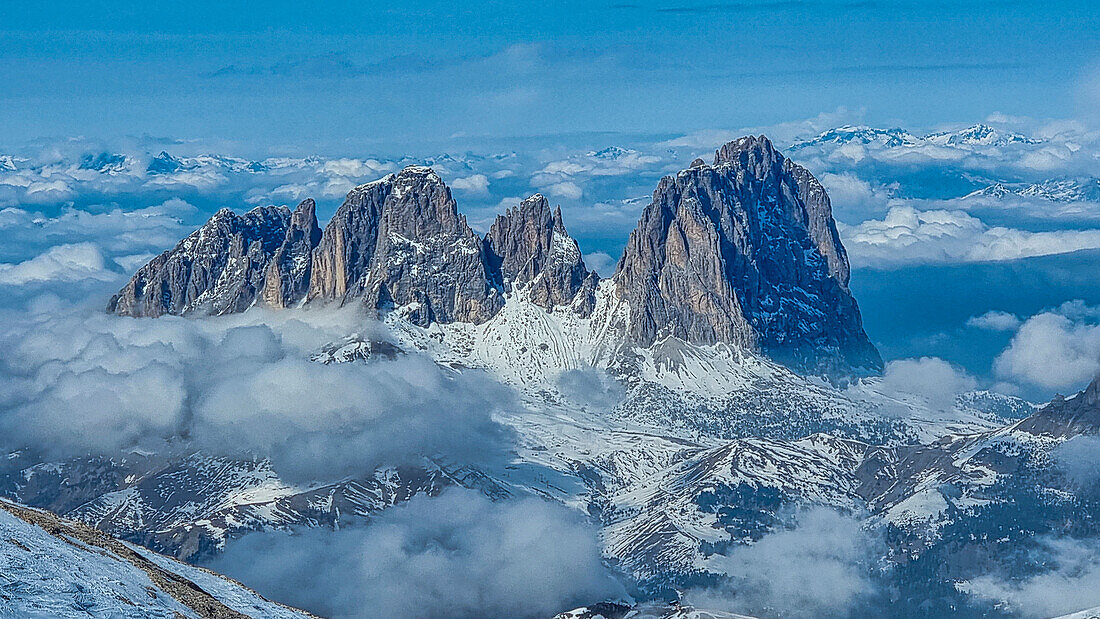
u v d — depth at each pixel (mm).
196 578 188500
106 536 188125
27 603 148500
